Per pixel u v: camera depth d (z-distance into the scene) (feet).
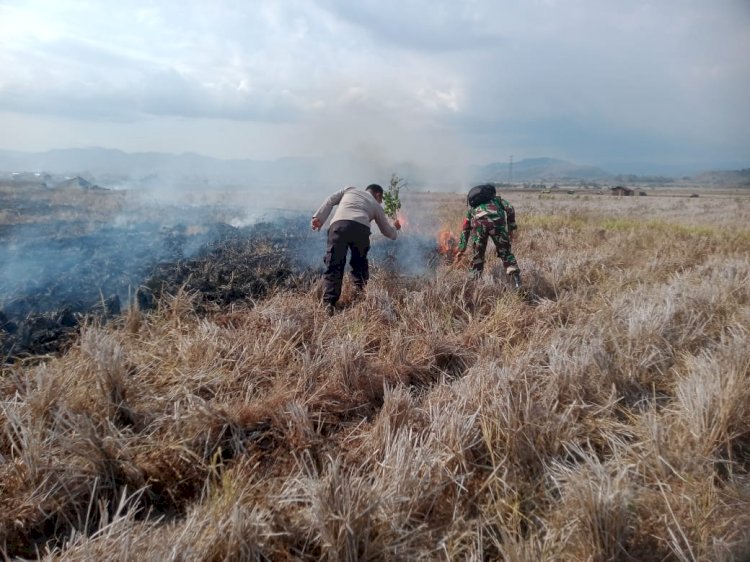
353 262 20.35
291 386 11.93
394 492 8.23
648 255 30.09
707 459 9.55
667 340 14.57
